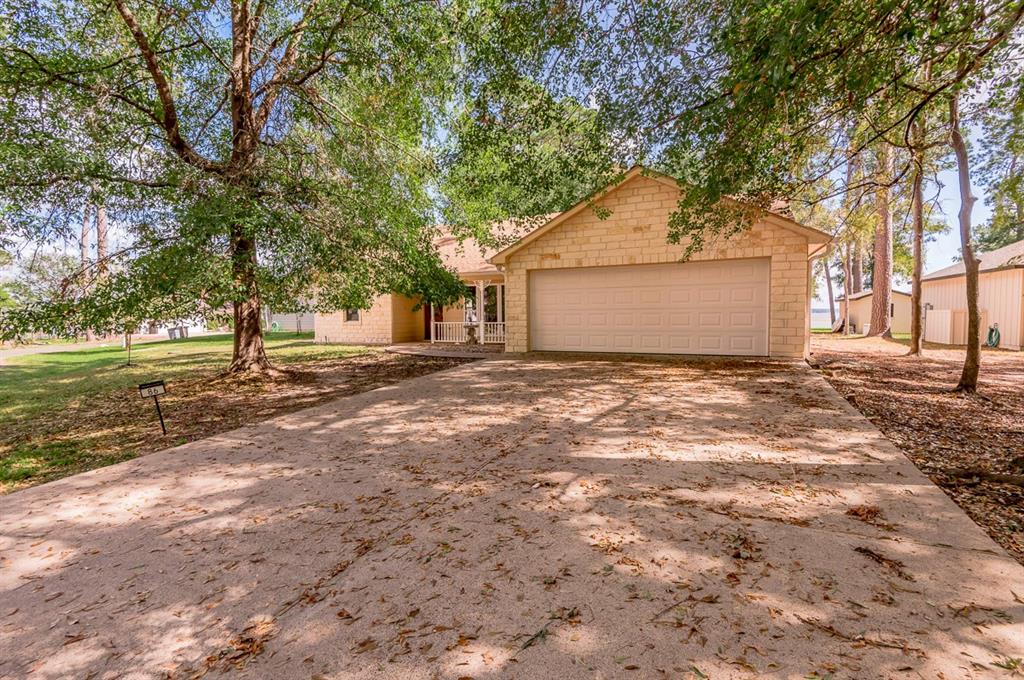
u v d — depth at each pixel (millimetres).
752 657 1894
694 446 4633
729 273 10930
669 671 1839
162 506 3676
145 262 6836
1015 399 6590
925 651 1893
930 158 8789
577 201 11609
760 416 5684
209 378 9961
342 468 4387
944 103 5961
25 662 2059
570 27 5289
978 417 5613
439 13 7836
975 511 3150
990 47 3779
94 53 8211
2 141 6434
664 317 11578
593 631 2088
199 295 7031
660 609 2213
